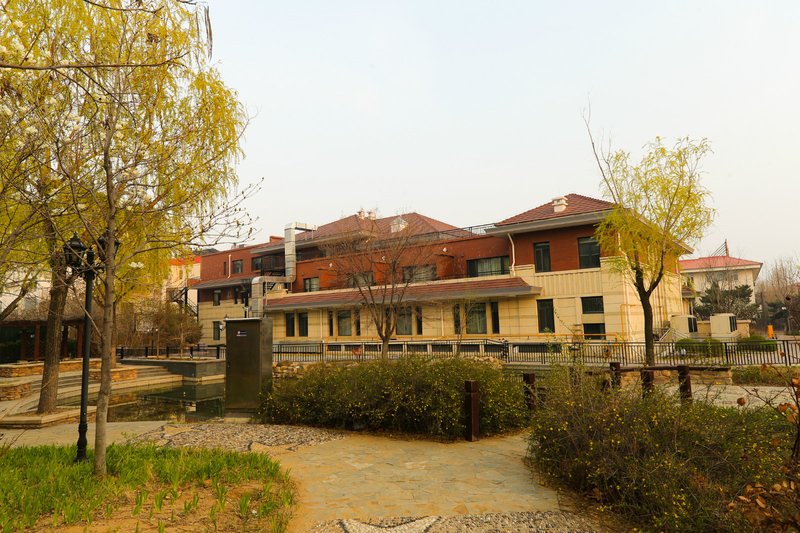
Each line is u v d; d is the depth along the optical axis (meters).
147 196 7.29
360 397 8.75
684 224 13.73
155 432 9.03
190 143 8.78
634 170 14.35
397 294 28.20
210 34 4.84
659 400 5.68
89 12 8.23
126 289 18.25
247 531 4.30
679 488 4.39
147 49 8.01
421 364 9.16
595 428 5.47
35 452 6.91
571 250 25.31
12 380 16.55
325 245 29.88
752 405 8.32
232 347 10.48
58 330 11.48
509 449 7.48
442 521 4.66
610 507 4.72
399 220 31.75
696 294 34.06
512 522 4.63
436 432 8.25
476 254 29.73
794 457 4.14
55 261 7.86
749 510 3.61
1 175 6.11
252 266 45.22
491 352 24.42
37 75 6.59
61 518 4.45
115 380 20.83
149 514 4.60
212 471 5.77
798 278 39.66
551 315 25.56
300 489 5.64
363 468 6.49
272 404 9.85
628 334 23.17
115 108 6.91
